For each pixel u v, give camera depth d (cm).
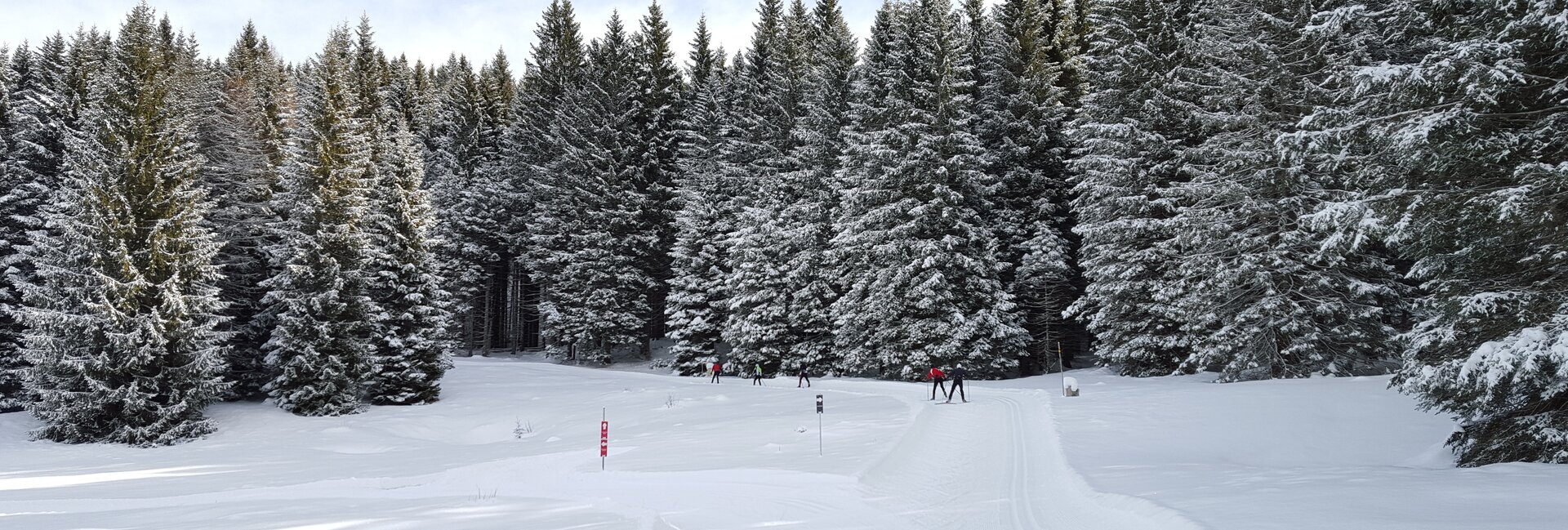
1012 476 1090
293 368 3002
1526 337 984
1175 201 2902
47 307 2631
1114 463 1104
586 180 5125
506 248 5959
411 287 3481
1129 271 2942
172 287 2584
